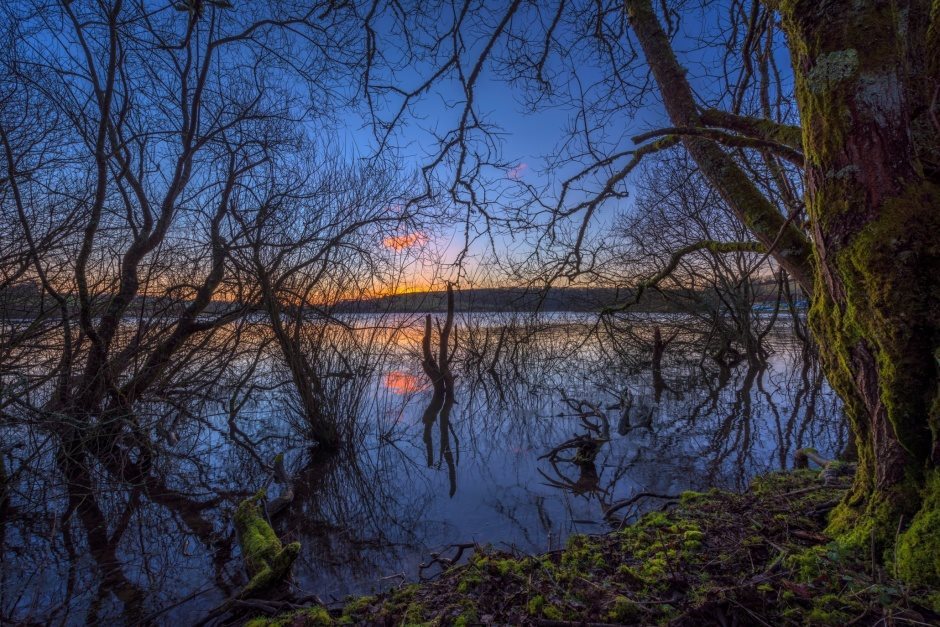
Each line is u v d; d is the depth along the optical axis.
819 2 1.93
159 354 6.11
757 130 2.46
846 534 2.18
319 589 3.36
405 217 7.06
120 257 6.18
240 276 6.64
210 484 5.59
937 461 1.87
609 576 2.31
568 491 5.13
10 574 3.65
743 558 2.26
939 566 1.75
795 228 2.48
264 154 6.59
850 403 2.22
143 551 4.02
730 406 8.62
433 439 7.91
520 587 2.32
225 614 2.98
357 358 7.30
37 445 4.98
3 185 4.85
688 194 11.48
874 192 1.86
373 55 4.50
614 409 8.87
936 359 1.77
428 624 2.09
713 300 13.42
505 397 10.91
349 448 6.98
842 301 2.07
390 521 4.64
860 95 1.83
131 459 6.01
